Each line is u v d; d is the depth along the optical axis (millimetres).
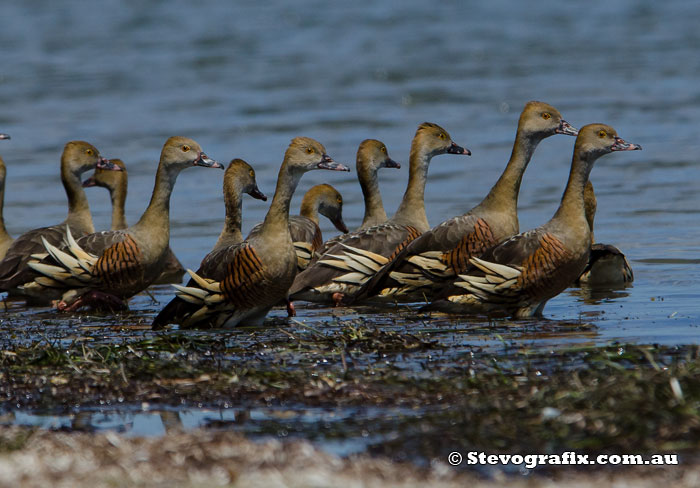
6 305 17125
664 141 30906
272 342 12930
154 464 8445
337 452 8867
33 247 17297
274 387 10719
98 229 22297
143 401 10523
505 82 45125
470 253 15977
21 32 66750
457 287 14688
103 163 18938
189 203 24969
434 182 26562
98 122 37156
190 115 38250
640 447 8656
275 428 9531
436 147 17906
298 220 18328
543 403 9531
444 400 10055
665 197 23766
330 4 82000
